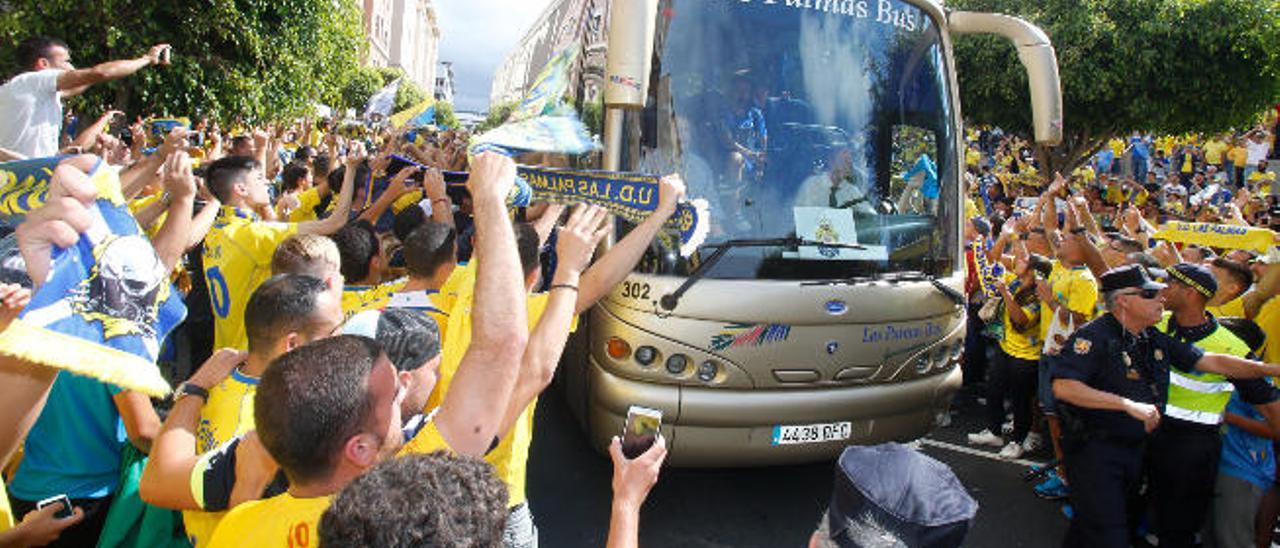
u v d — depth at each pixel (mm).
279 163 8352
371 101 11172
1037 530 4641
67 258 1889
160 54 3621
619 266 2738
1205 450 3770
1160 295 3564
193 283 4809
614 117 4195
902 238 4512
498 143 4430
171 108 7875
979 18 4691
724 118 4316
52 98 3402
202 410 2197
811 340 4137
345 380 1548
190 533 2102
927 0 4691
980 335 7012
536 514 4520
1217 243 5488
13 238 2094
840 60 4516
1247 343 4113
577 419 4855
